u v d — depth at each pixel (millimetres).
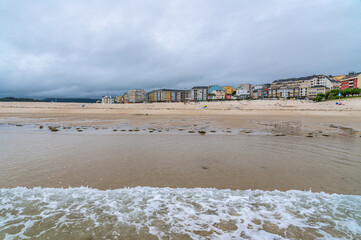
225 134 14625
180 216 4047
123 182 5812
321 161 8023
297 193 5168
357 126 19719
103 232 3516
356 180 6074
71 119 26953
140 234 3471
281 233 3541
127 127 18703
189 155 8812
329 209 4379
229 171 6812
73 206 4402
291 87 115875
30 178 6047
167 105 64125
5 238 3346
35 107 47719
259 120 26312
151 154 8922
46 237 3381
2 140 11891
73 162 7641
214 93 144125
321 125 20625
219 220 3922
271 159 8258
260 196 4973
